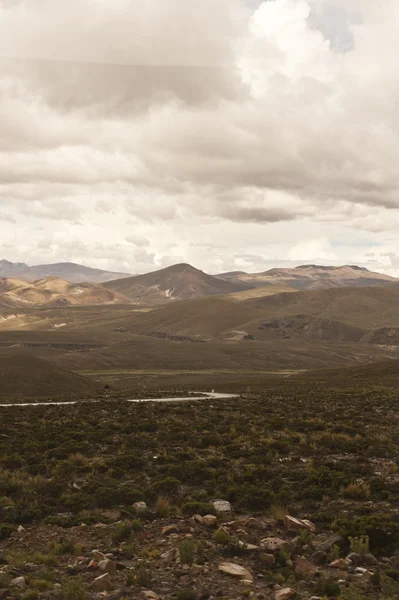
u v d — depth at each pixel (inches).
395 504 733.9
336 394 2591.0
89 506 727.7
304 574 497.4
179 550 538.9
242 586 471.2
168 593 457.4
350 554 536.1
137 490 784.3
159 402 2335.1
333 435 1270.9
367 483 827.4
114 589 462.3
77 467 957.8
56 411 1977.1
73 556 549.0
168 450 1149.7
